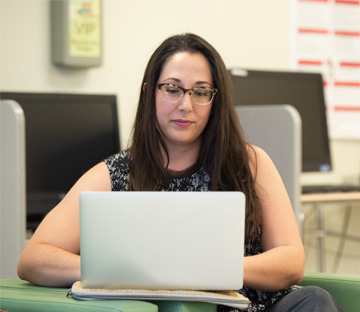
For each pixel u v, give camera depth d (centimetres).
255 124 360
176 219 175
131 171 222
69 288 200
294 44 455
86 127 362
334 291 228
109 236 176
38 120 345
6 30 354
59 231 210
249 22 439
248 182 225
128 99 392
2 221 292
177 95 215
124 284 177
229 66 430
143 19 398
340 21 473
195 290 179
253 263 203
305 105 424
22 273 206
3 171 291
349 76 477
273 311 207
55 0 363
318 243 456
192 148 224
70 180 352
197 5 418
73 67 372
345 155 479
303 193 388
